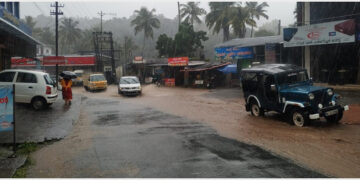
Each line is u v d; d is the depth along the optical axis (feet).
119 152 22.33
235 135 27.48
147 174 17.53
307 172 17.58
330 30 55.47
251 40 90.68
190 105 51.13
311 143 24.02
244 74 38.04
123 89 74.49
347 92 53.06
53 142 25.89
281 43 70.33
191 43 145.69
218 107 47.62
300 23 68.13
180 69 110.93
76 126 32.94
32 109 44.14
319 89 30.01
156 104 53.88
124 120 36.70
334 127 29.63
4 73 44.01
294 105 30.76
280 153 21.48
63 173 18.03
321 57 63.52
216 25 150.20
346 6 59.62
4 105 21.89
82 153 22.27
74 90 103.04
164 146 23.79
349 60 59.31
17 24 58.18
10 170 18.37
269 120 34.53
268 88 34.24
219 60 93.50
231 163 19.31
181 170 18.12
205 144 24.27
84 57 158.40
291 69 34.06
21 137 26.94
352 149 22.20
